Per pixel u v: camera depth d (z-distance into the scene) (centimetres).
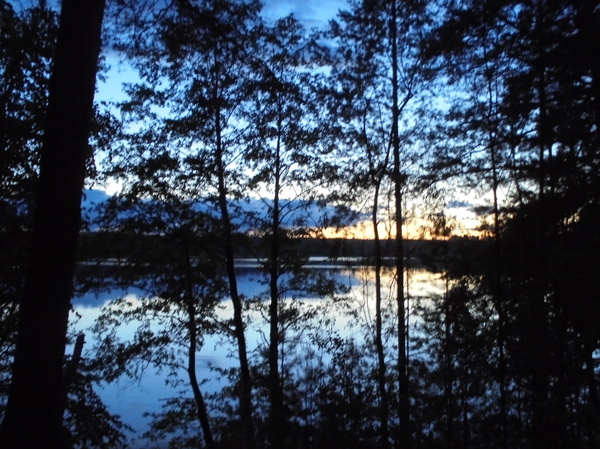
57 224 616
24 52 998
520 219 1088
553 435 769
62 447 602
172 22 832
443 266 1354
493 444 848
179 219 1639
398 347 1520
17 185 1053
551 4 912
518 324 917
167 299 1662
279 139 1666
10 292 1079
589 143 891
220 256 1766
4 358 1104
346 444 684
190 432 1805
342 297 1770
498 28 1013
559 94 934
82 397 1259
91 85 646
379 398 757
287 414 709
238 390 964
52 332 605
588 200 919
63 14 647
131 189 1602
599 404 834
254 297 1722
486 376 1016
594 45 826
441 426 873
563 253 909
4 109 1007
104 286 1673
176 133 1596
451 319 1189
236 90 1513
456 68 1200
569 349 862
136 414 1922
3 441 580
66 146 626
